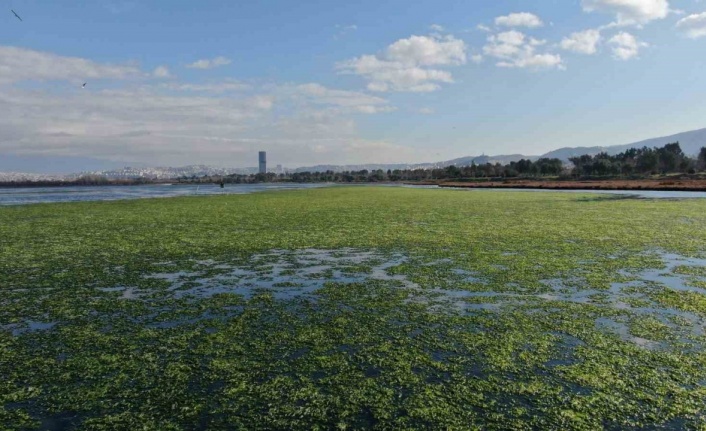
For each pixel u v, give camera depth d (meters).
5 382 5.82
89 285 10.48
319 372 6.01
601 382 5.64
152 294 9.71
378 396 5.38
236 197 50.50
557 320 7.84
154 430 4.77
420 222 22.39
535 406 5.12
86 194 65.69
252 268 12.19
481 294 9.46
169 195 58.34
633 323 7.64
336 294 9.59
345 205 35.19
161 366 6.24
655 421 4.81
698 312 8.17
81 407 5.23
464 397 5.33
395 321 7.91
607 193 48.00
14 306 8.90
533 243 15.58
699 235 16.86
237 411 5.11
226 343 7.02
